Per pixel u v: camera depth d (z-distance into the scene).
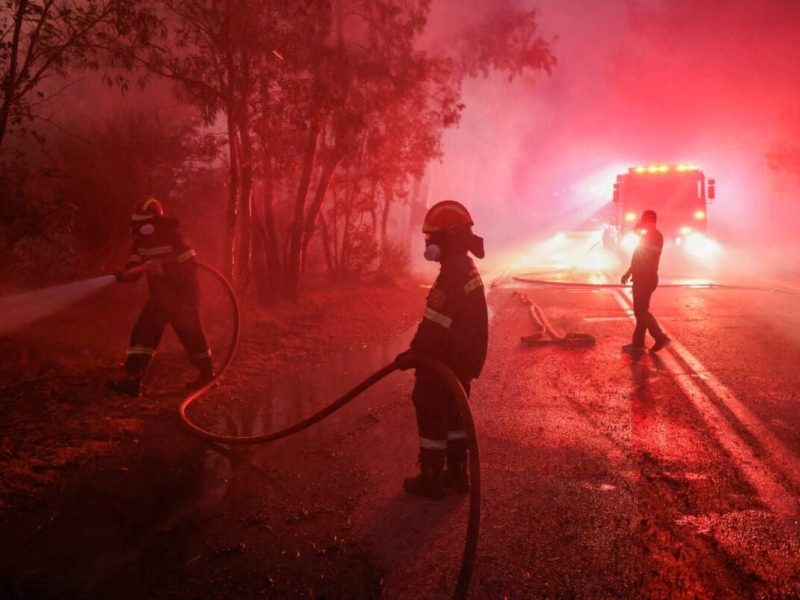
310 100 9.74
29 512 3.83
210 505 3.99
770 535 3.64
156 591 3.10
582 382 6.92
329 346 8.72
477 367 4.22
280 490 4.23
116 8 7.52
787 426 5.41
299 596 3.08
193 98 9.27
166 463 4.61
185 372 6.99
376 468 4.62
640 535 3.64
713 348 8.48
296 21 9.81
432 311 4.00
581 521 3.81
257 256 11.30
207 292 10.99
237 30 8.56
